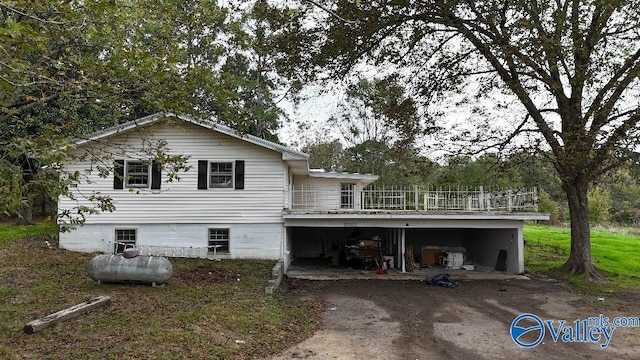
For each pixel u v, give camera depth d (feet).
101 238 50.14
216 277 41.19
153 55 24.62
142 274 34.99
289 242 58.03
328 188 73.26
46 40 19.15
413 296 40.06
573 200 49.52
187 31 30.60
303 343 26.17
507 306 36.37
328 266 57.00
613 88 43.55
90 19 23.47
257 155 51.49
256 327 27.94
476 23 48.16
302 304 35.73
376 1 42.91
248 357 23.27
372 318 32.30
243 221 51.24
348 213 50.47
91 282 35.68
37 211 91.15
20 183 19.61
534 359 24.00
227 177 51.78
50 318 25.12
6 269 38.19
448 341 27.02
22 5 16.79
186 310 29.63
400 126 55.52
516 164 49.26
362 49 48.80
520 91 47.83
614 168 44.09
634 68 40.93
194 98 28.76
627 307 36.04
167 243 50.65
